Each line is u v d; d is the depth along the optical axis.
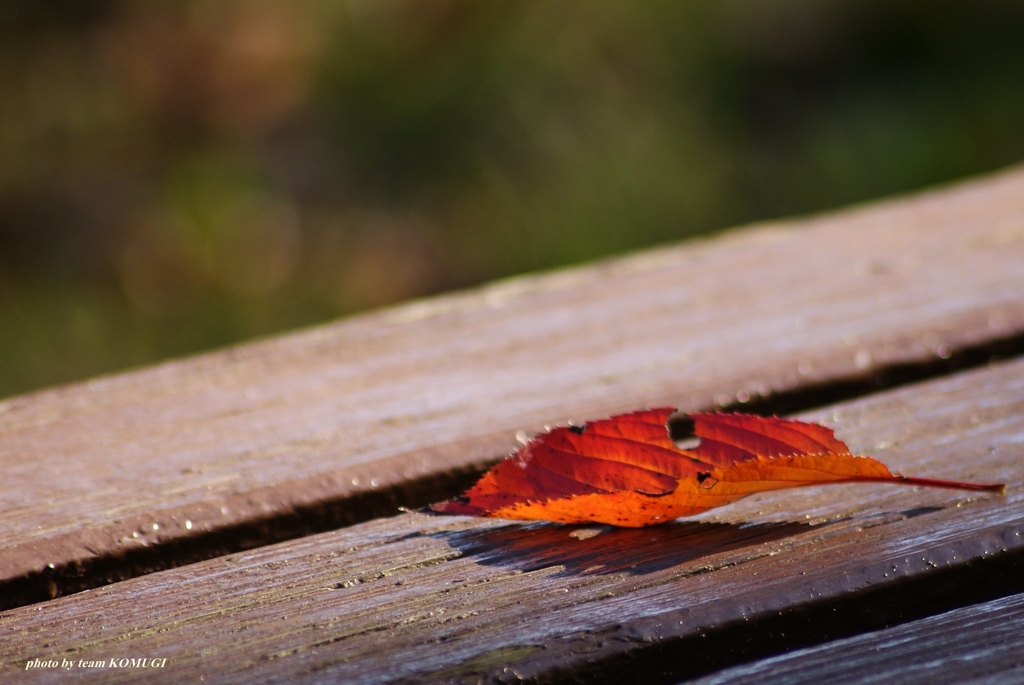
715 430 0.94
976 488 0.94
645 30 4.48
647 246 3.81
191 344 3.57
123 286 3.74
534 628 0.91
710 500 0.94
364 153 4.23
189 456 1.00
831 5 4.88
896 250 1.16
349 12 4.48
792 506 0.95
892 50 4.82
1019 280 1.10
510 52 4.33
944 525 0.94
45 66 4.46
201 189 4.06
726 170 4.11
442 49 4.43
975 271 1.12
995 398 1.00
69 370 3.37
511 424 1.01
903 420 1.00
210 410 1.04
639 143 4.12
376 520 0.96
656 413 0.95
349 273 3.87
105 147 4.29
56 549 0.95
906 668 0.90
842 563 0.92
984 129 4.24
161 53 4.43
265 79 4.41
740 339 1.07
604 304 1.12
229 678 0.90
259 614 0.92
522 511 0.94
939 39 4.79
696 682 0.90
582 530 0.95
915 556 0.92
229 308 3.71
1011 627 0.91
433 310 1.12
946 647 0.90
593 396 1.03
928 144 4.20
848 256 1.16
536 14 4.40
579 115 4.21
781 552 0.93
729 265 1.17
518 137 4.17
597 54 4.41
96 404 1.05
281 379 1.06
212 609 0.93
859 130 4.34
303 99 4.41
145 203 4.04
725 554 0.93
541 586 0.93
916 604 0.92
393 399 1.04
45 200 4.05
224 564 0.95
